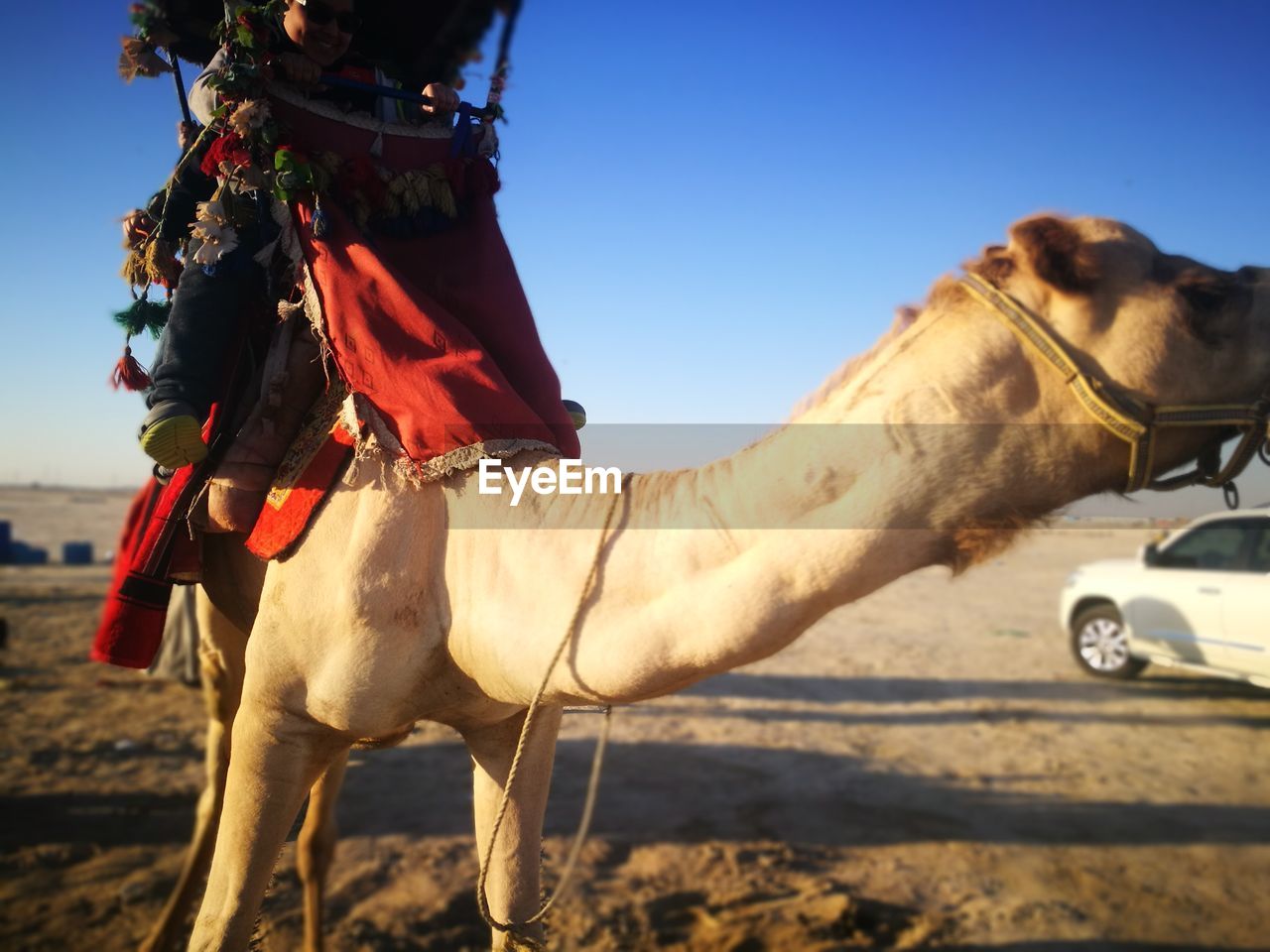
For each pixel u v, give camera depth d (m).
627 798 7.89
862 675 13.64
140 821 7.07
